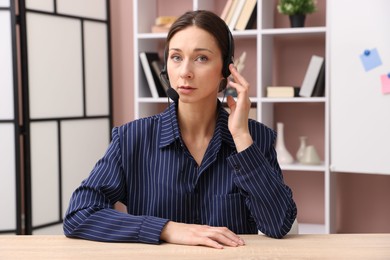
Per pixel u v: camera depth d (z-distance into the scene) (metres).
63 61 3.23
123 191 1.47
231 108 1.39
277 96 3.10
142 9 3.35
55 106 3.18
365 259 1.12
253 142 1.34
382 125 2.80
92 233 1.29
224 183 1.42
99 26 3.52
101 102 3.55
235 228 1.41
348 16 2.83
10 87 2.95
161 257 1.14
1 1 2.92
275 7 3.38
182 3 3.55
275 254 1.16
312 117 3.35
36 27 3.04
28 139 3.00
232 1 3.14
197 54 1.29
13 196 2.98
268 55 3.21
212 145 1.42
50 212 3.17
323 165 3.08
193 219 1.42
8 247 1.23
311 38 3.31
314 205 3.39
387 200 3.25
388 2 2.75
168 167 1.44
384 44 2.77
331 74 2.89
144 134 1.48
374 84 2.80
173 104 1.48
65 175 3.27
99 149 3.54
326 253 1.16
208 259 1.12
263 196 1.32
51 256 1.15
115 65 3.74
